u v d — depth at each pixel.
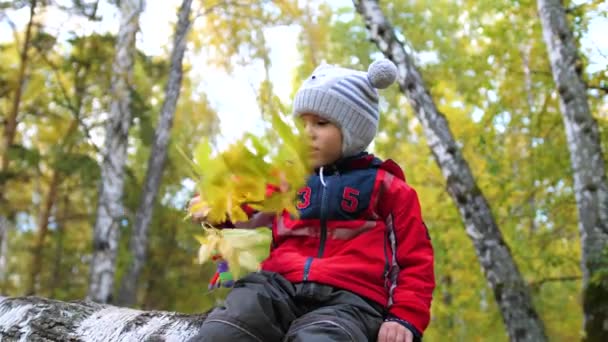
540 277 7.80
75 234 15.90
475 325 10.02
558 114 7.38
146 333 1.81
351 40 13.16
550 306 9.87
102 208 9.20
